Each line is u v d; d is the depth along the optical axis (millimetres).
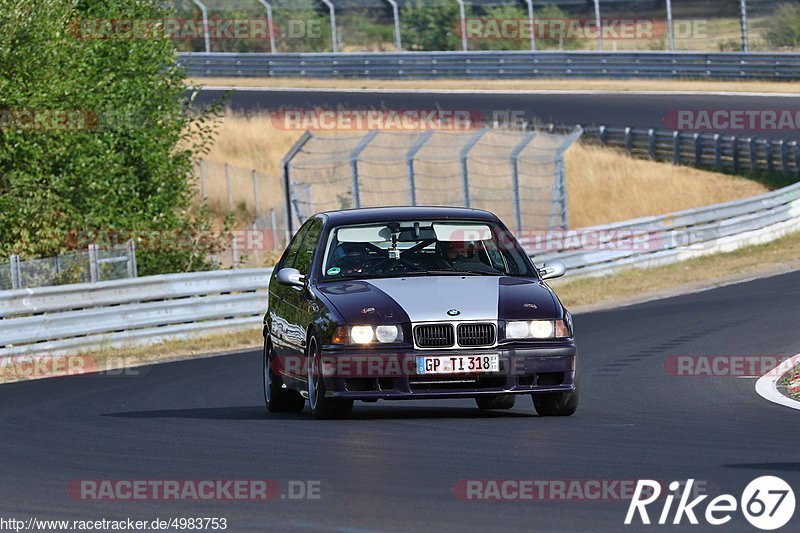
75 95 80750
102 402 45875
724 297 80250
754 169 141250
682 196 134750
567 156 139250
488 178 129375
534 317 36094
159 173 89250
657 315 72812
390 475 27125
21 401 47188
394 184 127500
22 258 79250
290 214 103250
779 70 171125
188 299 71375
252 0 185000
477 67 177375
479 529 21625
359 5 186500
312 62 179125
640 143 146250
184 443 33344
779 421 35594
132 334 67750
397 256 38969
